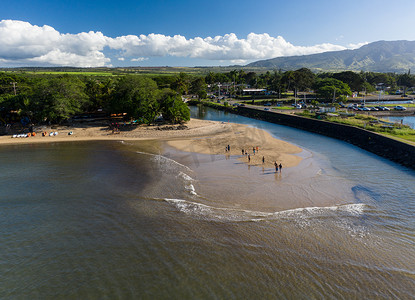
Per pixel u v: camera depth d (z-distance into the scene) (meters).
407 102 142.12
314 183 40.38
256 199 35.03
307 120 89.75
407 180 41.69
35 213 31.66
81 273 21.95
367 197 35.72
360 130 68.12
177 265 22.86
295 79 161.88
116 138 73.00
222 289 20.20
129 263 23.14
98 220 30.06
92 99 102.62
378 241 26.06
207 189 38.22
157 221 29.80
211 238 26.61
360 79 168.62
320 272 21.92
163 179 42.03
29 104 79.62
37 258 23.78
